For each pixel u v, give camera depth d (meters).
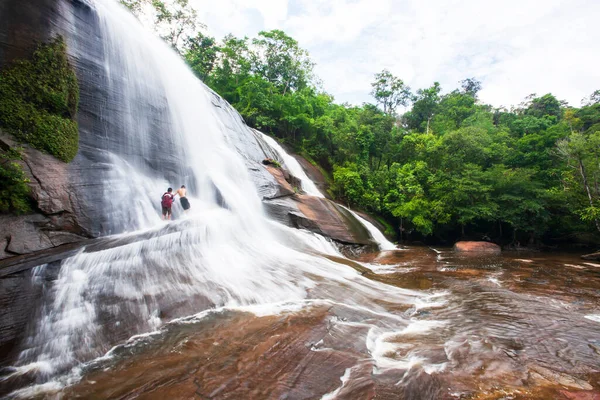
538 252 21.61
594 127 33.56
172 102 14.81
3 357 4.83
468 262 15.92
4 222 6.71
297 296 8.33
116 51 11.95
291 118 32.50
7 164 7.16
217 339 5.80
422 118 60.47
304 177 26.91
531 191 24.69
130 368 4.88
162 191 12.16
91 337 5.50
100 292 6.33
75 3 10.39
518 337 6.41
